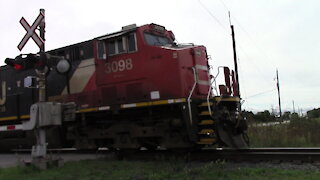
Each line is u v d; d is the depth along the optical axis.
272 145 14.08
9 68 15.48
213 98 10.32
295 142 14.31
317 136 15.17
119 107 11.24
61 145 12.84
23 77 14.80
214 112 10.11
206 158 10.09
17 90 14.99
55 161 9.72
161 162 9.70
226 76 11.55
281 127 16.72
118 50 11.40
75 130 12.43
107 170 8.83
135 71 11.08
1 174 8.81
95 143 12.25
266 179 6.94
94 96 11.90
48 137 12.77
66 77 12.73
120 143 11.48
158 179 7.47
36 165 9.33
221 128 10.06
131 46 11.20
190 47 11.27
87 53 12.32
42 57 9.75
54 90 13.11
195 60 11.25
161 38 11.92
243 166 8.67
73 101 12.44
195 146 10.65
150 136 10.86
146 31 11.29
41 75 9.85
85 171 8.76
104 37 11.56
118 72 11.41
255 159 9.47
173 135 10.55
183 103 10.12
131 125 11.28
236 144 10.28
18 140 14.95
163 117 10.95
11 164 11.25
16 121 15.23
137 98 11.00
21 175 8.61
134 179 7.67
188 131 9.97
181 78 10.42
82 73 12.30
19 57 10.04
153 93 10.73
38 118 9.59
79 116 12.45
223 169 8.15
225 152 10.44
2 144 15.75
